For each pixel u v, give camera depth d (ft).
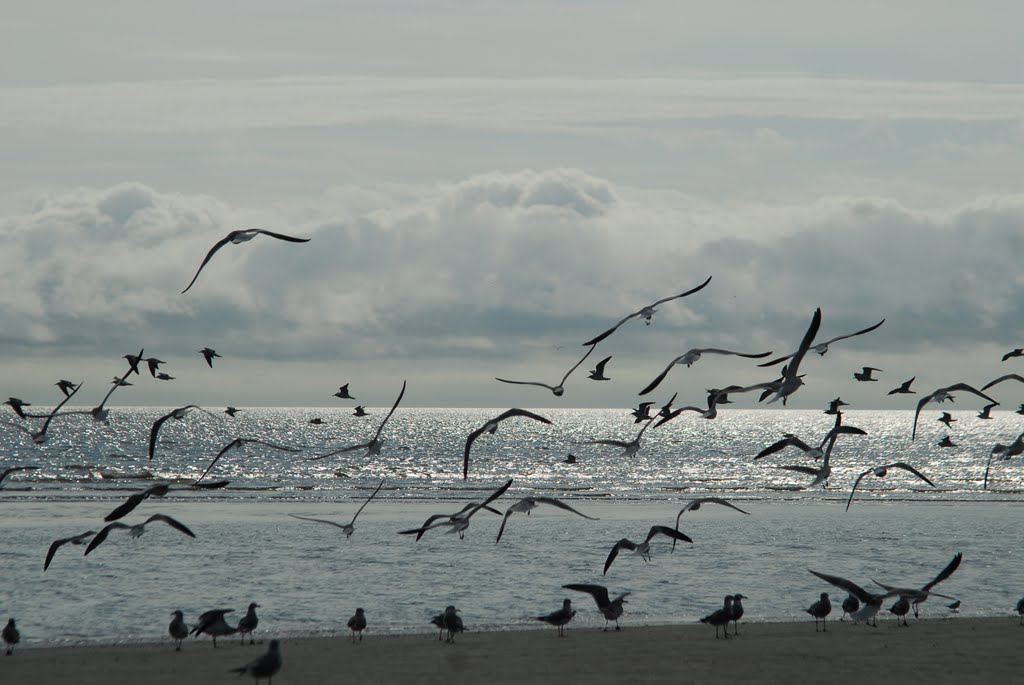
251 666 74.13
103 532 65.82
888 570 164.96
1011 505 305.94
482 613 125.80
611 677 88.74
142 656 98.17
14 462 497.05
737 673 90.27
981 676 89.51
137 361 107.14
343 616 123.34
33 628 115.55
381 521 238.68
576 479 438.81
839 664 93.86
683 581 151.23
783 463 589.73
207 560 168.86
